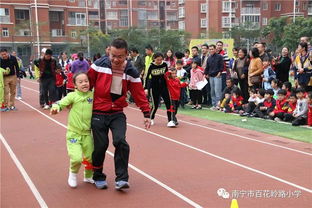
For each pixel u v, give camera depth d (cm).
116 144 468
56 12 5112
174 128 900
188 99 1329
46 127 928
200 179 532
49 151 695
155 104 925
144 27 4256
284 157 638
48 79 1226
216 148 705
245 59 1094
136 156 654
